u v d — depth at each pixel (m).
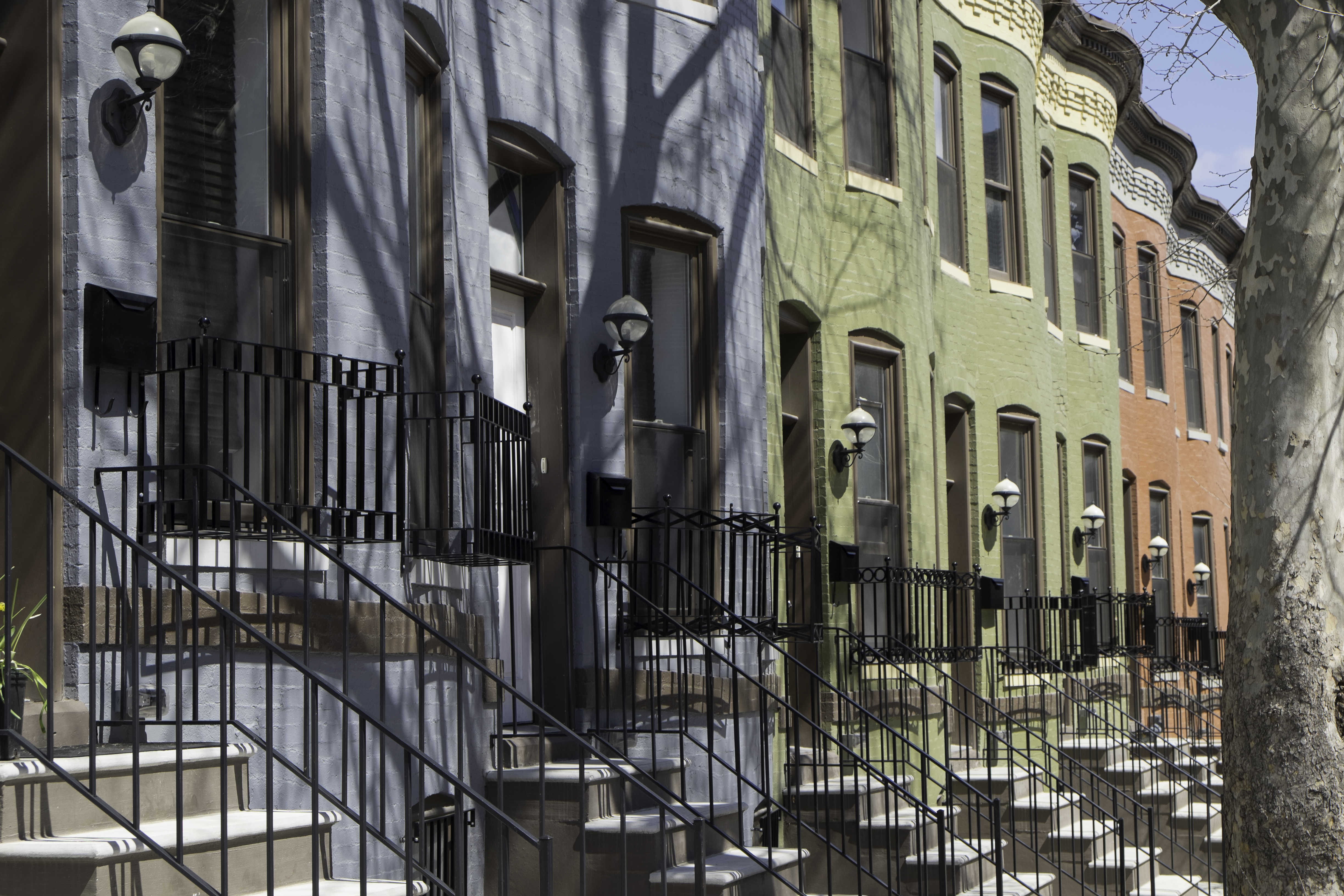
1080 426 18.31
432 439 7.86
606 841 7.68
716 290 10.31
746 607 10.01
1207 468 24.72
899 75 13.07
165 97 6.54
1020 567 16.12
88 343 5.85
